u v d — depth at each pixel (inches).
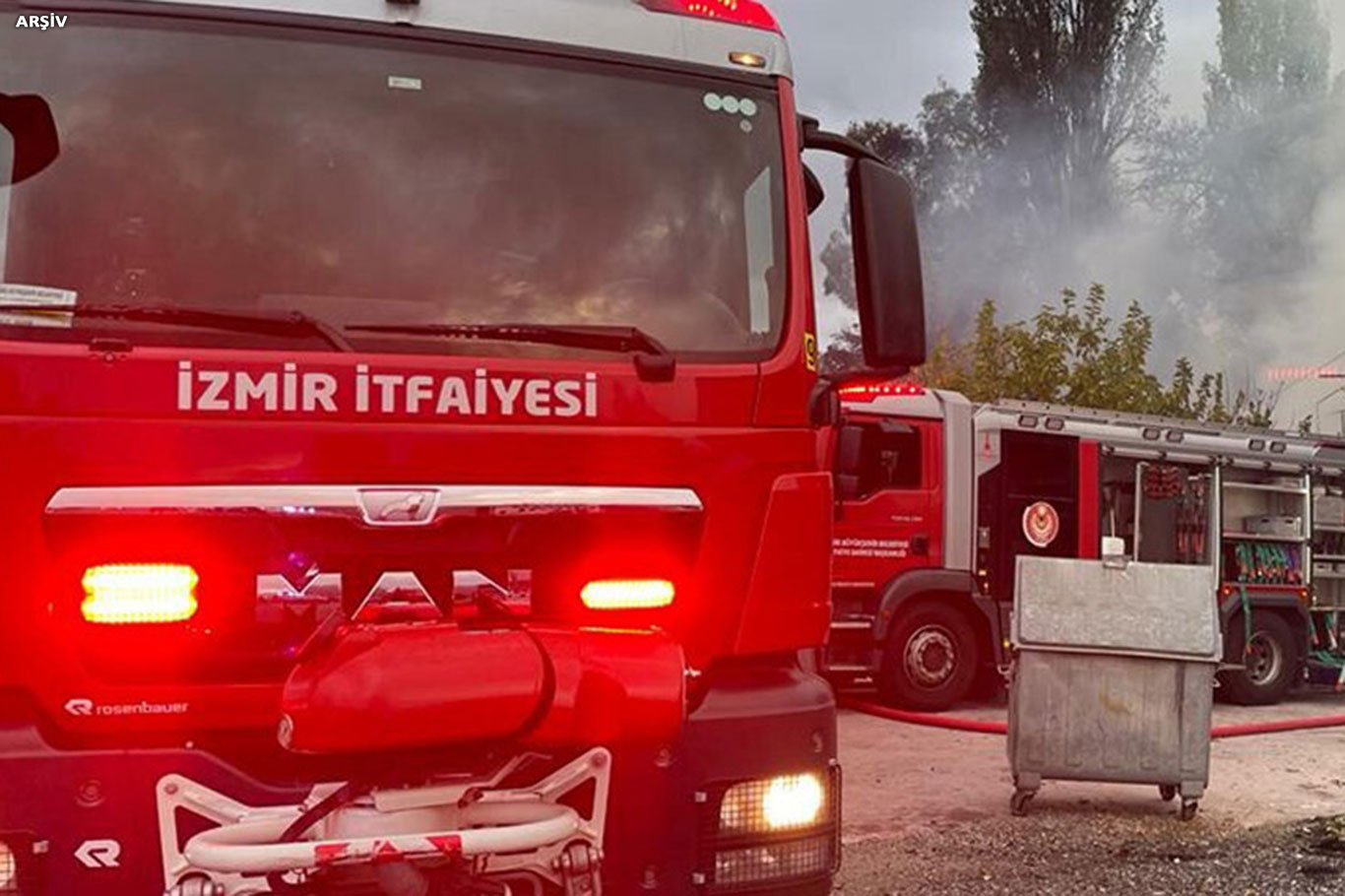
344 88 128.5
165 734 111.3
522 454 121.6
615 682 108.3
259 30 127.3
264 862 101.6
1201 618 273.1
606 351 126.8
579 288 131.0
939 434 445.4
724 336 133.7
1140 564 279.7
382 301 124.2
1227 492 502.9
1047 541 463.2
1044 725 272.7
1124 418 493.7
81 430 110.3
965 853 242.1
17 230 116.0
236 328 117.0
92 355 111.4
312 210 124.6
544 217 131.6
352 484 116.6
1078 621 273.0
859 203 150.2
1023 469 464.4
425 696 102.0
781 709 125.7
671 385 127.4
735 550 128.3
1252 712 480.4
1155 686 272.2
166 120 122.5
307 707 100.1
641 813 118.6
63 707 108.4
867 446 435.5
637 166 136.0
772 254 138.7
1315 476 518.6
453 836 105.4
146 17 124.2
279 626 113.8
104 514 109.2
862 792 299.9
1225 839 255.9
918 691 437.1
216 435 113.4
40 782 106.3
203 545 112.7
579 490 122.0
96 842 107.0
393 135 128.7
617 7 140.0
